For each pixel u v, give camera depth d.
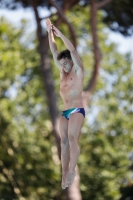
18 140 49.38
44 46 37.34
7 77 50.44
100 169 49.72
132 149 52.97
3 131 49.03
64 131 16.08
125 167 50.00
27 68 52.47
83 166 48.78
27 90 52.22
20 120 50.75
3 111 49.22
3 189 47.47
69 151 16.14
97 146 50.84
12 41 50.84
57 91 52.03
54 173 48.25
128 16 36.66
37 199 48.38
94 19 35.62
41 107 52.81
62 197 48.66
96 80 36.06
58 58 16.14
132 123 53.66
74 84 15.98
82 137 51.62
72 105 15.94
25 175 48.47
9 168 48.53
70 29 35.31
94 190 48.41
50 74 37.41
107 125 53.41
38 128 51.81
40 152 49.84
